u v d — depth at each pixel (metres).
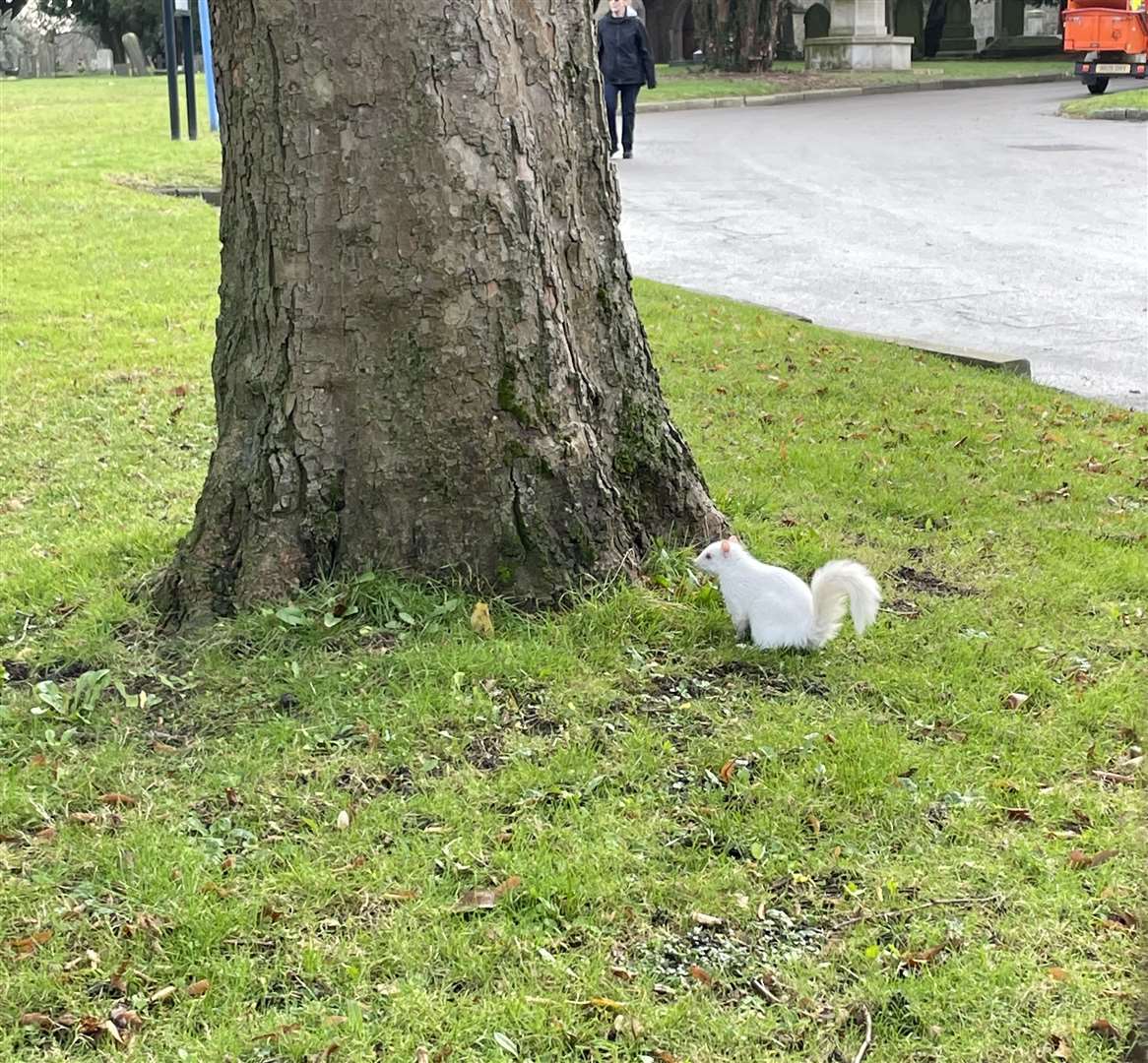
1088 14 27.17
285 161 4.30
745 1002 2.98
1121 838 3.52
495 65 4.34
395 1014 2.91
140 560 5.20
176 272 10.99
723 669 4.42
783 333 9.32
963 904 3.29
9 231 12.48
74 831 3.55
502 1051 2.82
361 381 4.45
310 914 3.23
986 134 22.38
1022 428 7.22
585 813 3.62
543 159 4.59
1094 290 11.01
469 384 4.45
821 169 18.59
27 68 54.06
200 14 22.23
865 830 3.57
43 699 4.11
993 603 4.97
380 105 4.24
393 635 4.44
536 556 4.62
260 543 4.53
